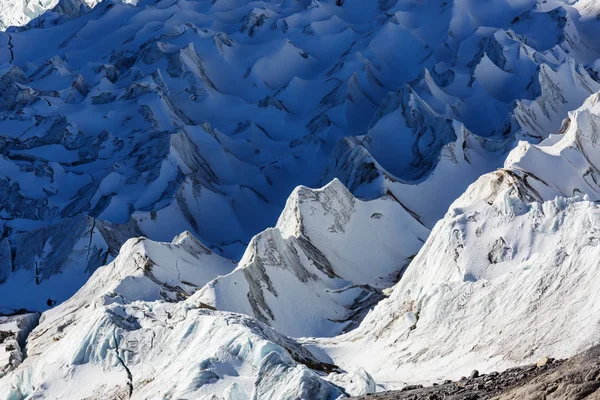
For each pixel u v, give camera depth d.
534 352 64.06
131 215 157.00
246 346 63.06
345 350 79.81
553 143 134.75
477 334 70.25
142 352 72.56
